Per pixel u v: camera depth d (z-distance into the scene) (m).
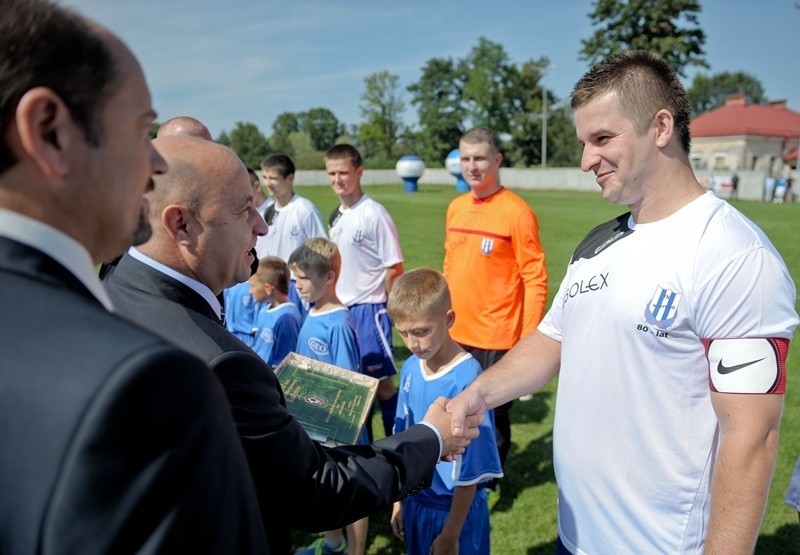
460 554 2.44
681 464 1.56
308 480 1.22
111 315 0.69
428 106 66.56
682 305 1.49
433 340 2.42
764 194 31.47
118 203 0.79
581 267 1.78
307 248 3.37
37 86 0.67
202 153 1.30
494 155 3.78
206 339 1.13
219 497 0.67
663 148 1.56
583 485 1.74
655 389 1.56
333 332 3.35
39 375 0.61
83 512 0.58
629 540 1.66
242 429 1.09
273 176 5.29
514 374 1.98
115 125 0.76
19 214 0.71
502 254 3.79
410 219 19.23
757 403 1.37
